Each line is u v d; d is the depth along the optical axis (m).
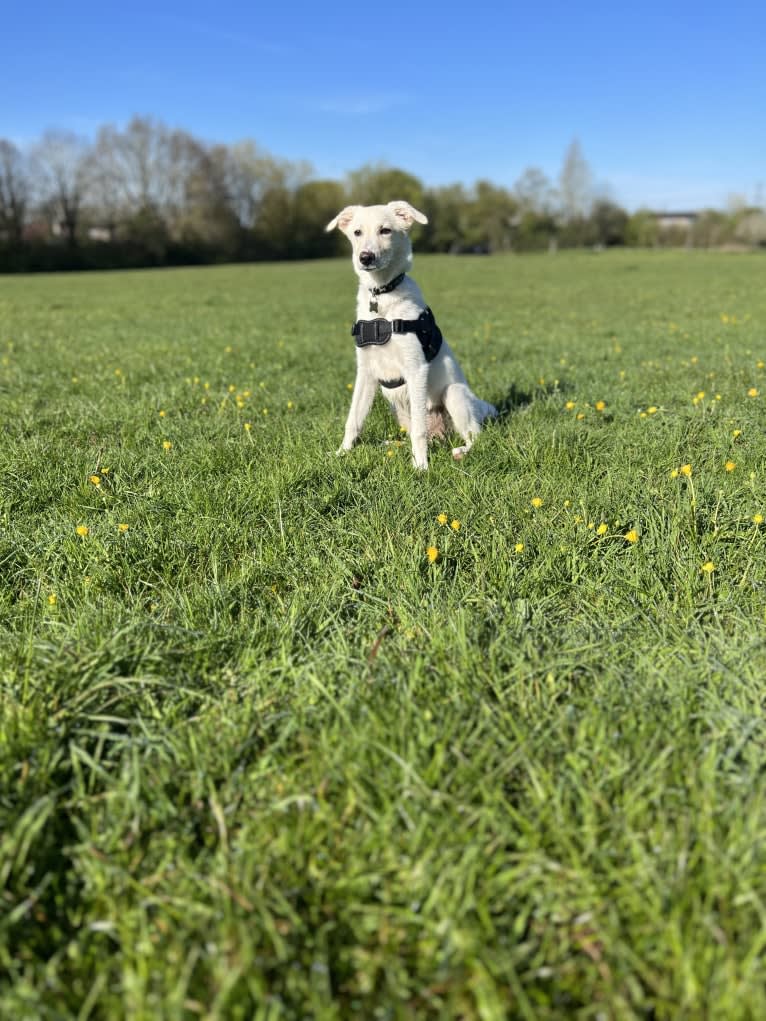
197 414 2.30
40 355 3.74
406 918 0.66
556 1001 0.60
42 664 1.00
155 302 8.16
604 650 1.04
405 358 1.81
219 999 0.58
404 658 1.02
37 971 0.63
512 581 1.21
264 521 1.45
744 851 0.70
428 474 1.68
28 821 0.73
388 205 1.87
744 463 1.67
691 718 0.90
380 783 0.78
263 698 0.96
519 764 0.83
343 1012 0.60
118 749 0.87
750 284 9.32
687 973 0.59
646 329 4.73
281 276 14.38
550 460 1.71
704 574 1.21
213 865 0.72
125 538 1.33
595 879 0.68
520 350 3.79
